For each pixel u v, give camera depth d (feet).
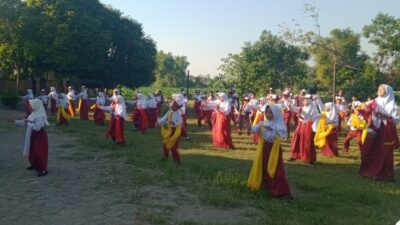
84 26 119.24
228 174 31.04
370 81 101.86
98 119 64.39
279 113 26.66
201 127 66.74
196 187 27.89
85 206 23.70
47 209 23.04
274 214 23.11
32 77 129.49
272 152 26.40
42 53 113.60
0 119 66.49
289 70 116.47
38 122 30.14
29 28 114.11
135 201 24.77
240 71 115.03
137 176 30.48
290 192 26.40
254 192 26.99
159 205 24.13
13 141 45.55
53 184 28.25
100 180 29.45
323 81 154.81
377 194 28.45
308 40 81.46
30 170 32.12
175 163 35.19
